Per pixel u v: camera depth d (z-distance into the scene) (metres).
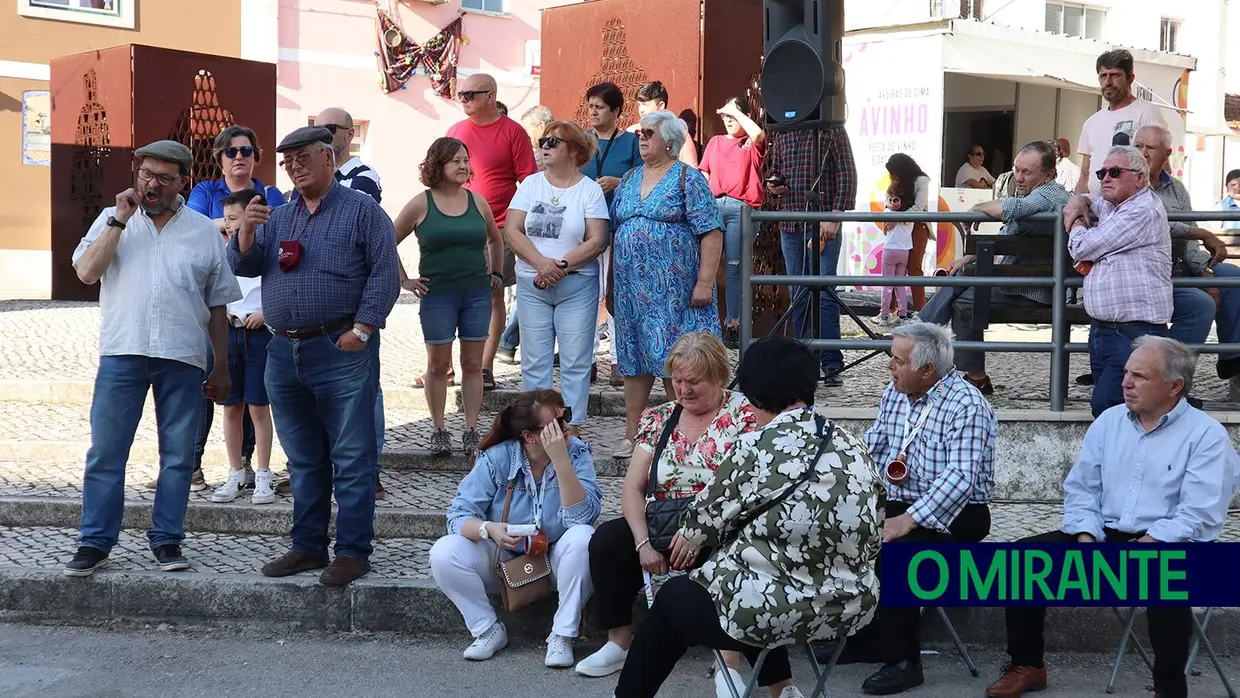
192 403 5.86
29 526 6.61
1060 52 14.51
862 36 14.03
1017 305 7.50
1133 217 6.26
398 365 9.23
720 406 5.00
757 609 3.87
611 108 7.76
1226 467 4.93
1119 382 6.33
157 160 5.62
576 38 9.91
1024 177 7.16
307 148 5.47
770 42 7.53
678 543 4.43
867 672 5.32
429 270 6.90
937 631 5.58
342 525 5.71
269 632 5.66
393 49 17.67
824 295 8.23
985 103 15.68
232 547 6.26
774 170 8.86
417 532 6.38
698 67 9.13
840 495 3.88
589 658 5.18
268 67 13.38
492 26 18.62
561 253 6.75
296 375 5.62
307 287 5.51
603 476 7.01
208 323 5.95
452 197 6.91
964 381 5.31
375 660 5.33
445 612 5.64
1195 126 22.44
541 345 6.86
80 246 5.76
